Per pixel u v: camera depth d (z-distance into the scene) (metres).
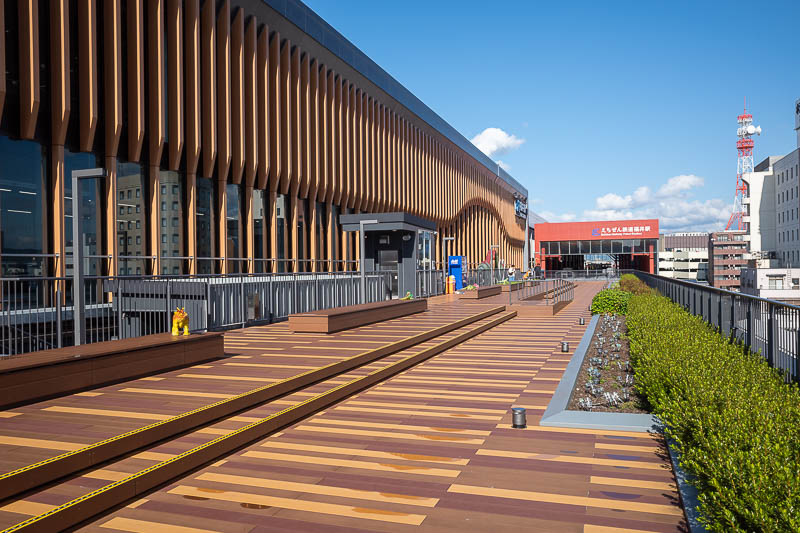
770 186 107.69
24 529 4.39
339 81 32.53
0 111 15.59
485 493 5.52
